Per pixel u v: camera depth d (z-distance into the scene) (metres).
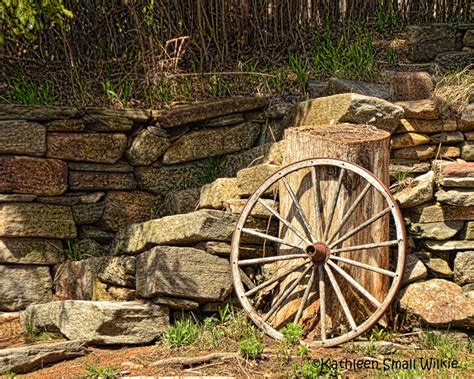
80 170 9.91
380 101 9.42
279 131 10.46
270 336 8.59
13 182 9.59
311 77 11.02
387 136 8.95
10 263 9.66
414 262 8.94
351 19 12.05
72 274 9.73
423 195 9.00
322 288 8.53
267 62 11.40
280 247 9.05
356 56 11.02
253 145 10.59
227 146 10.45
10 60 10.73
